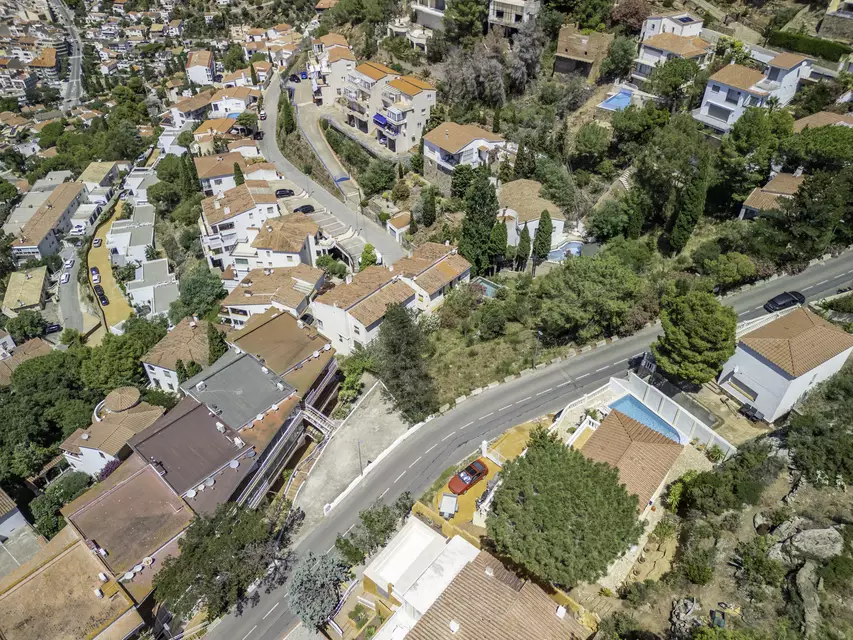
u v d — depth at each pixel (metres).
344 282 74.19
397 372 55.59
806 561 32.97
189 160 109.06
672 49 85.12
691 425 47.38
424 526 42.66
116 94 199.12
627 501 36.12
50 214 128.38
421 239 81.88
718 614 33.09
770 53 87.25
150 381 74.00
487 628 33.62
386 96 97.19
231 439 51.84
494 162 86.62
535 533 34.91
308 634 42.56
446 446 53.84
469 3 97.75
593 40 88.25
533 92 93.50
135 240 109.06
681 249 68.69
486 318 63.47
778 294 61.31
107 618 40.94
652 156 70.50
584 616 35.34
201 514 46.22
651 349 53.81
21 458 62.12
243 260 83.25
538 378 58.97
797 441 40.62
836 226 62.06
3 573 51.22
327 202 97.00
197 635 43.31
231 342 64.62
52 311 107.69
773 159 69.12
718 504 38.38
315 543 48.25
